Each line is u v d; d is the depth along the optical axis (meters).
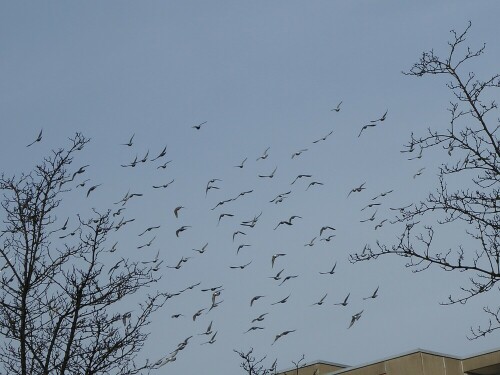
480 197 19.41
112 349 22.73
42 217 23.70
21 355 22.14
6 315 22.58
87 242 23.86
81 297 23.05
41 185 24.06
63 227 23.88
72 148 24.75
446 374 35.66
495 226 19.16
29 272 22.95
